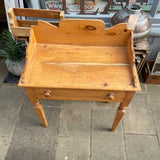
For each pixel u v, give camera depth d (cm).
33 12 170
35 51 148
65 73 135
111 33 145
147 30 181
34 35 150
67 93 139
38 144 189
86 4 224
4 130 199
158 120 209
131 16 152
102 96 140
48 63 141
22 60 228
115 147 188
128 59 144
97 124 205
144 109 219
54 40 154
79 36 150
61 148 187
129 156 182
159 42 234
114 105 223
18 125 203
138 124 205
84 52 150
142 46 199
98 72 136
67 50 151
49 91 136
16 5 219
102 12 231
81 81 131
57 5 231
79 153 184
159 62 217
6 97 229
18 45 211
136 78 130
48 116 211
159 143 191
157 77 232
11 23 164
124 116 212
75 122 206
